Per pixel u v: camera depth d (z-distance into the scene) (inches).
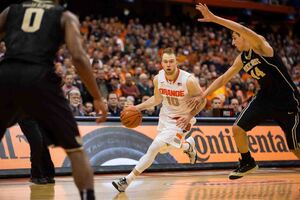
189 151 331.6
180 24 1024.2
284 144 515.8
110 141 428.1
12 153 389.4
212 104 529.7
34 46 168.2
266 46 259.4
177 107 306.0
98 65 599.8
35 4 177.0
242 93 666.8
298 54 1012.5
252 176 396.5
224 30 985.5
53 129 165.8
